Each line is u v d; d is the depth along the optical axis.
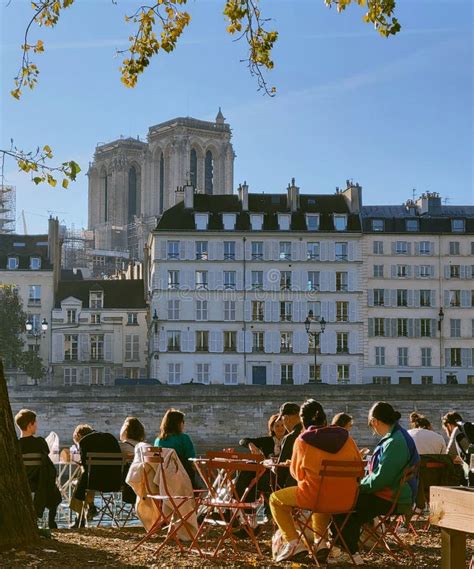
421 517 22.25
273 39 20.19
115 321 116.31
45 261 116.31
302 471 14.20
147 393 83.31
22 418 20.59
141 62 20.38
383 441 15.16
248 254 104.00
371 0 18.95
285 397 83.06
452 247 105.50
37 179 19.78
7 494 14.63
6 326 107.94
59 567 13.70
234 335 103.06
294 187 106.75
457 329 104.94
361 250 104.62
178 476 16.91
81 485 21.11
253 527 18.06
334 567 14.49
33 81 20.30
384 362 104.06
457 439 21.69
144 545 16.39
